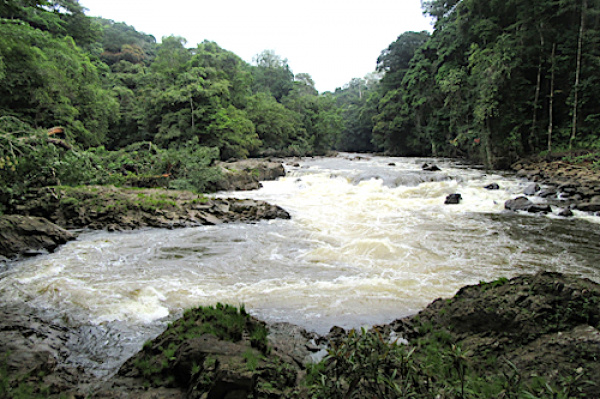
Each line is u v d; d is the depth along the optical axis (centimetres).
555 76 2641
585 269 753
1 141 1206
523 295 393
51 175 1285
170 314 543
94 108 2616
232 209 1262
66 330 486
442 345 391
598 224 1130
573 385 271
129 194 1274
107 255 835
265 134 4556
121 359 418
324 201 1567
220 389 290
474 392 277
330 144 5956
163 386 341
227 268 757
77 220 1091
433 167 2400
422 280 688
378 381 276
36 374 350
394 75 5291
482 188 1688
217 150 2522
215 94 3525
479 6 2989
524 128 2684
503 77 2461
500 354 350
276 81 6812
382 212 1337
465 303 438
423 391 271
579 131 2480
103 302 579
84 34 3669
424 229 1088
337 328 478
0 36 1727
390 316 533
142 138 3709
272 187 2058
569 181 1664
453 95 3086
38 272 716
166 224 1104
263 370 329
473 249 889
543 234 1022
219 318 424
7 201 1068
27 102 2045
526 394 256
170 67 4100
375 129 5134
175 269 748
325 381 289
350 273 727
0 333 426
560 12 2455
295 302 586
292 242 955
